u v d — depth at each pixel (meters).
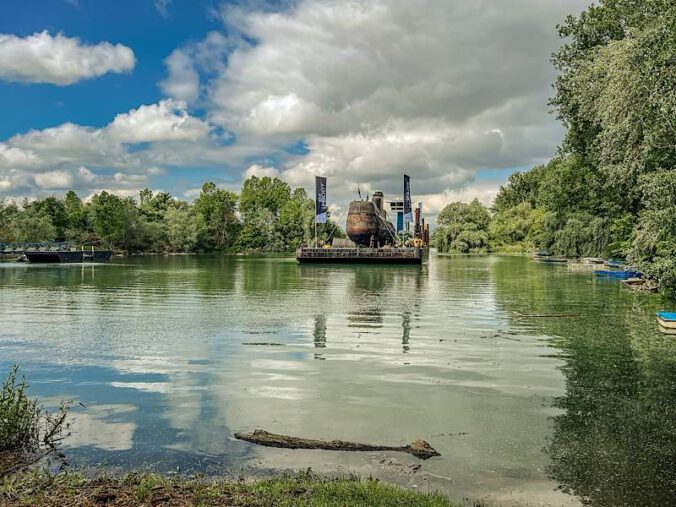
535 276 43.88
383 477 6.65
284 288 34.22
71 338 15.89
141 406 9.40
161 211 141.00
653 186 19.80
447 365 12.31
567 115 41.84
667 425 8.38
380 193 98.06
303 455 7.30
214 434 8.06
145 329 17.52
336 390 10.30
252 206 170.25
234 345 14.73
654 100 18.45
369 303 25.06
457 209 127.81
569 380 11.00
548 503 6.03
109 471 6.84
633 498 6.14
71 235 107.56
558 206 61.84
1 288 34.25
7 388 8.55
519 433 8.09
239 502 5.75
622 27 39.12
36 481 6.36
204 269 59.97
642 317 19.81
